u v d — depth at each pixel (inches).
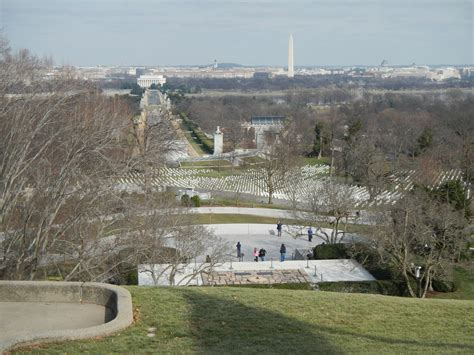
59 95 2736.2
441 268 2694.4
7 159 2317.9
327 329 1248.2
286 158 5561.0
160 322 1227.9
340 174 6323.8
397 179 5305.1
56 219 2354.8
